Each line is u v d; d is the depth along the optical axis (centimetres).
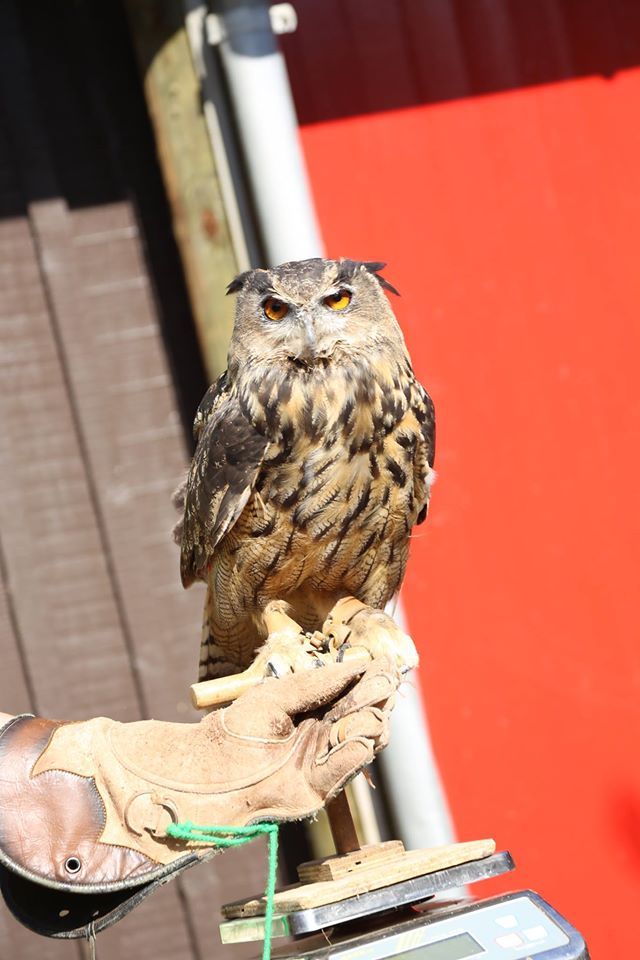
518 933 208
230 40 472
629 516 525
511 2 530
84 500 499
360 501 342
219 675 404
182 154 486
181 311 507
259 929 214
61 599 494
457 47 526
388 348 348
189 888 484
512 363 523
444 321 520
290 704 240
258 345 345
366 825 475
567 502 522
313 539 345
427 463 354
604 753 514
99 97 504
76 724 242
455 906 222
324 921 204
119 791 230
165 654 498
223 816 229
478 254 523
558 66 531
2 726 242
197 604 502
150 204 506
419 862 215
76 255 502
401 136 520
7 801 229
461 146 524
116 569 497
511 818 509
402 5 522
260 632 368
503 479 520
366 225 515
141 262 505
